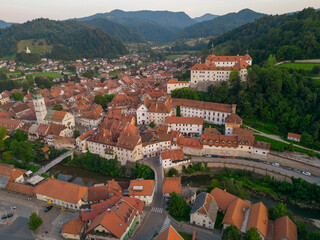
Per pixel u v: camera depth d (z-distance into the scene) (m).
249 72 178.25
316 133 138.00
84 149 143.38
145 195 98.19
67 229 81.94
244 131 141.88
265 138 147.38
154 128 162.50
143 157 135.38
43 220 91.38
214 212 87.50
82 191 99.62
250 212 86.12
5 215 93.88
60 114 171.50
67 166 138.25
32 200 103.12
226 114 163.38
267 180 119.31
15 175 113.81
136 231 85.12
